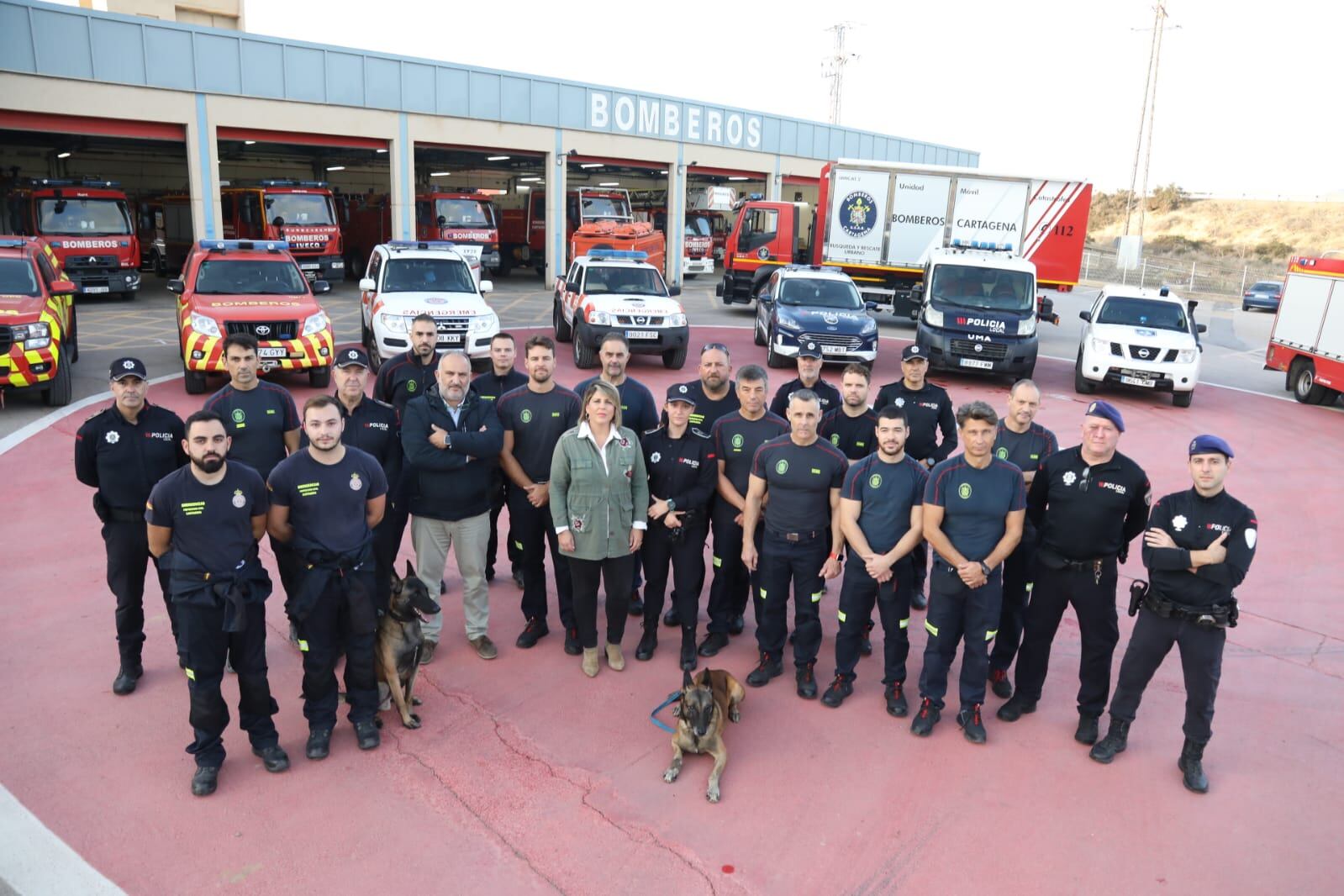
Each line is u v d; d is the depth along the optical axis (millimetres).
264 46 23172
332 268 27156
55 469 9133
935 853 4035
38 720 4828
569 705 5168
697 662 5699
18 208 24766
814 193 44188
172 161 35812
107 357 15352
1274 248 66062
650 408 6234
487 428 5320
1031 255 21875
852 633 5191
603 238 28141
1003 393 15656
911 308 17250
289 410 5566
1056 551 4809
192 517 4113
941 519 4777
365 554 4574
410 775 4488
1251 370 19875
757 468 5238
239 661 4328
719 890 3764
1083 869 3961
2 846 3893
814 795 4426
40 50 20109
